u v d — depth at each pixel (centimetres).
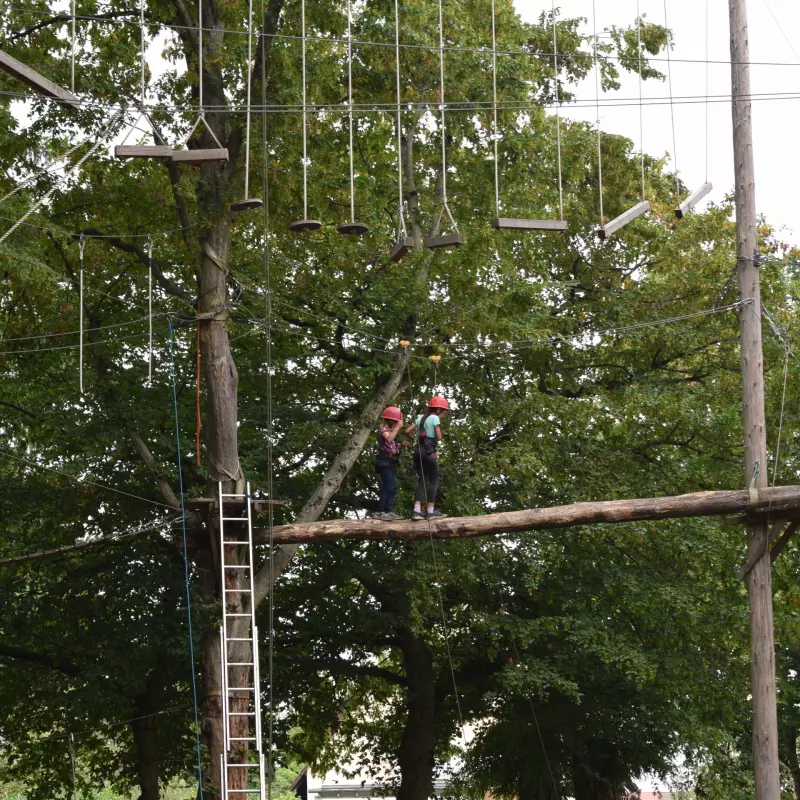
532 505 2131
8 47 1770
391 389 1947
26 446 2145
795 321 2220
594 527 2022
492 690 2319
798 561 2223
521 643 2058
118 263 2028
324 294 2038
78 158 1764
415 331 2039
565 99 2152
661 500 1457
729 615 2039
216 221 1736
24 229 1650
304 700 2392
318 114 1817
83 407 1961
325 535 1564
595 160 2166
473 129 1967
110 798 3095
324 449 2075
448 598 2258
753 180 1454
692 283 2222
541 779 2283
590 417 2189
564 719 2244
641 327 2208
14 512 2014
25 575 2105
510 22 2053
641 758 2369
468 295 2016
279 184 1770
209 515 1631
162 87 1833
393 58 1862
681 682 2025
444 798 2564
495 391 2202
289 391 2194
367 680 2595
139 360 2048
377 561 2106
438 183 2095
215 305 1742
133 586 1964
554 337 2059
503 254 1988
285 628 2253
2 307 1895
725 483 2162
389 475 1581
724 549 2055
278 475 2114
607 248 2314
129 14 1786
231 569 1634
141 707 2178
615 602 2111
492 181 1962
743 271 1448
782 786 3178
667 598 1978
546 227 1370
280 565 1753
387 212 2116
